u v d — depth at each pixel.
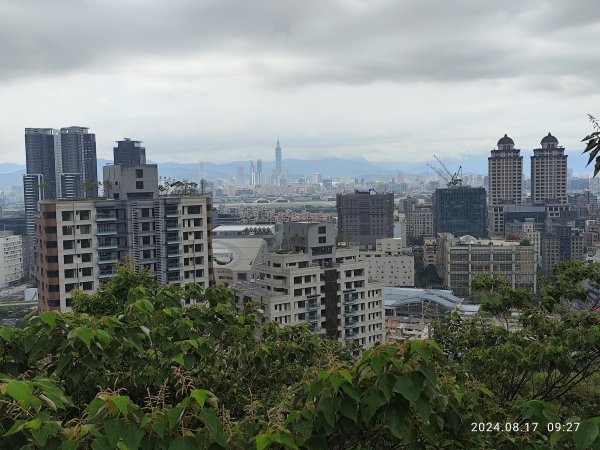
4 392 8.77
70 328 12.91
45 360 15.22
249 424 11.08
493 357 21.28
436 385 9.38
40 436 8.48
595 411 21.38
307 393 10.71
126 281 40.38
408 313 159.62
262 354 19.06
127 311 14.88
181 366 14.67
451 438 11.91
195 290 19.53
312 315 95.62
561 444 10.53
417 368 9.38
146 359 15.80
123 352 15.72
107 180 99.12
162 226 94.44
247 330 19.06
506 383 20.88
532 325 22.86
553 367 18.84
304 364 21.95
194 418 9.97
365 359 9.70
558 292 24.88
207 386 17.80
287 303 92.94
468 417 12.12
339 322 98.56
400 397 9.63
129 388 15.80
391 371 9.45
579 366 20.25
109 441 8.55
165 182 111.62
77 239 86.94
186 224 97.50
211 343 16.56
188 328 16.17
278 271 95.25
